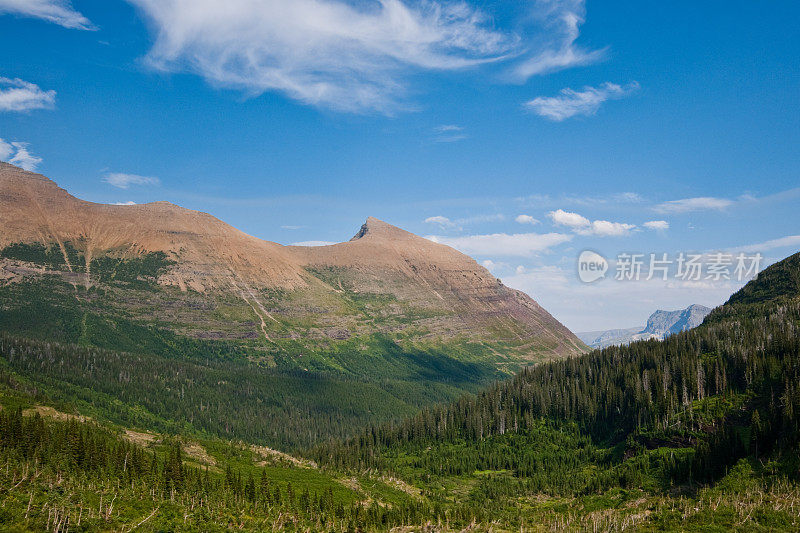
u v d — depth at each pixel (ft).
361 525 590.55
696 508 550.77
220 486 627.05
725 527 493.36
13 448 556.92
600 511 635.25
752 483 586.45
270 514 572.10
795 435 615.57
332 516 611.88
